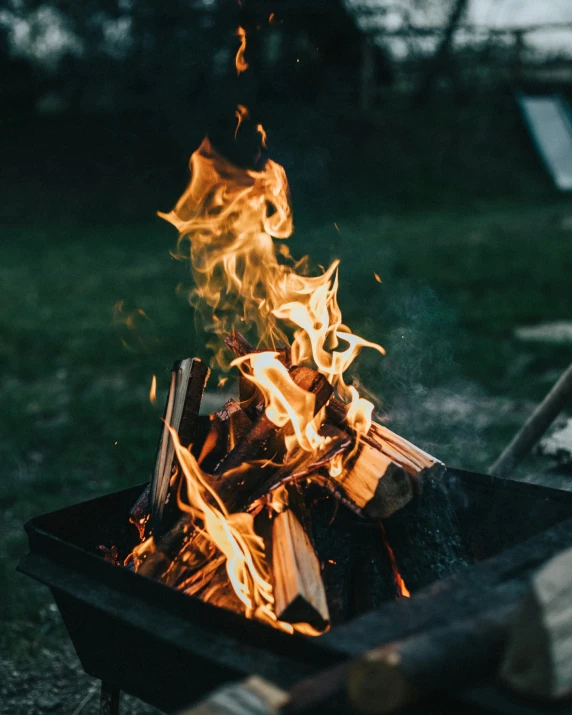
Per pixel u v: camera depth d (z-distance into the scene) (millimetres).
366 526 1656
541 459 3533
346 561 1626
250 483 1682
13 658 2514
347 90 15031
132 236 12305
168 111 13797
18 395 5219
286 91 14062
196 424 1930
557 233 10883
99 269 9742
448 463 3689
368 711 958
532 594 963
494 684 997
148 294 8125
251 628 1234
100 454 4082
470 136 15352
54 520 1711
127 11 13234
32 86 14406
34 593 2875
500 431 4098
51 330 6812
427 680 954
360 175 14312
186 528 1652
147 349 6102
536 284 7770
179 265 9539
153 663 1424
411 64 16109
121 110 14180
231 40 13289
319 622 1401
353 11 14273
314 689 993
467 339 5973
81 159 14047
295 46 13680
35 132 14211
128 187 13844
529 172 14961
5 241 12219
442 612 1143
